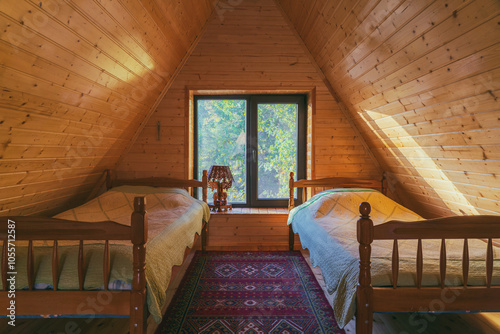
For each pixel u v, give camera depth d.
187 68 3.55
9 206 2.28
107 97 2.44
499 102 1.63
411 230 1.57
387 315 2.14
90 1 1.61
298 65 3.56
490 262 1.58
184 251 2.30
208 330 1.93
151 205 3.06
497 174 1.99
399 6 1.77
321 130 3.60
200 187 3.82
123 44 2.16
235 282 2.68
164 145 3.59
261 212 3.69
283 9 3.48
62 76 1.81
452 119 2.03
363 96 2.91
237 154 3.99
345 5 2.25
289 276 2.81
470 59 1.60
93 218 2.62
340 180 3.59
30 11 1.34
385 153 3.27
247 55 3.55
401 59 2.07
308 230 2.66
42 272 1.55
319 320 2.05
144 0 2.07
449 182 2.54
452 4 1.48
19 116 1.73
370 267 1.54
